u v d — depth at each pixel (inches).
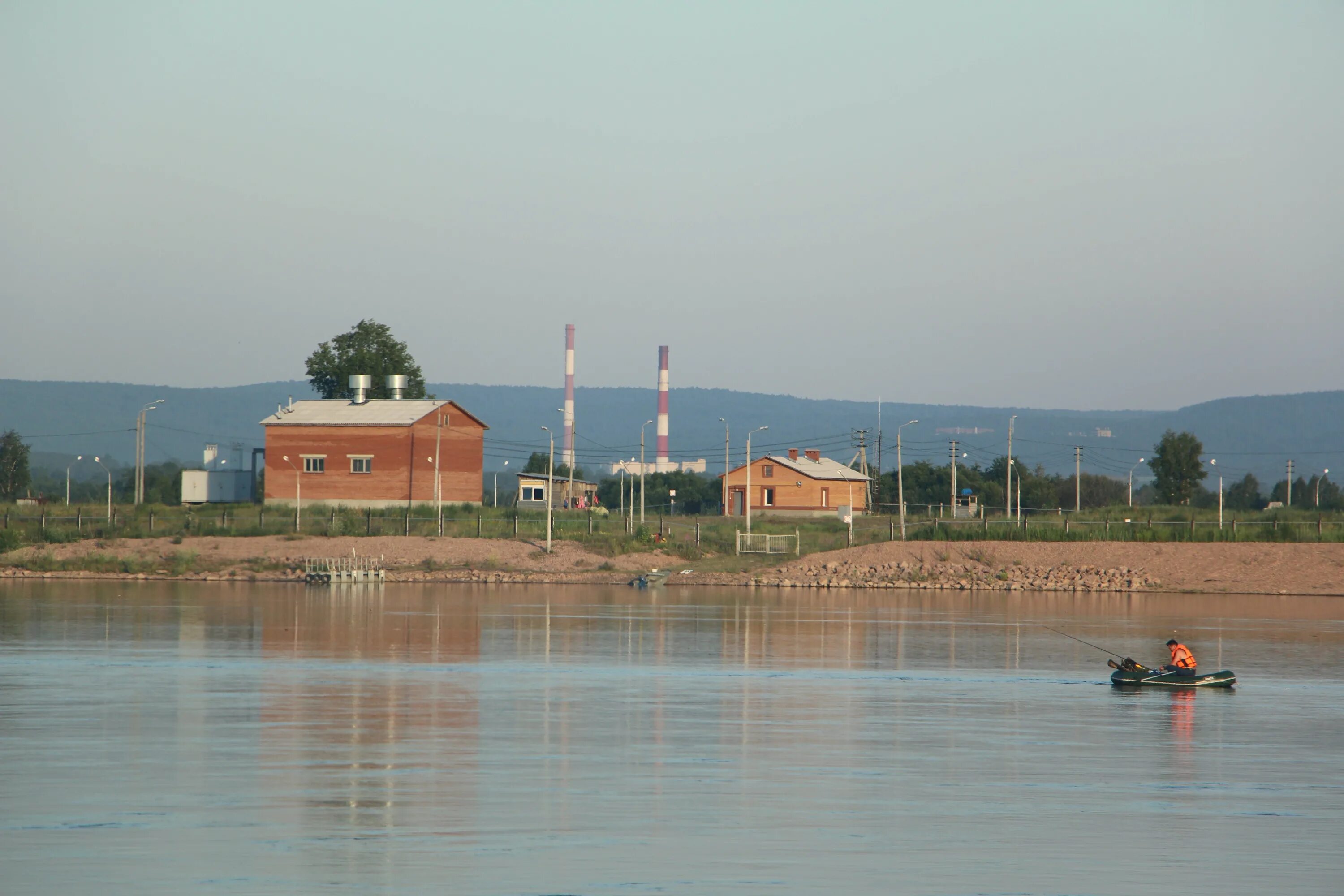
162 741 2198.6
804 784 1935.3
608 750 2166.6
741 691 2866.6
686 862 1523.1
